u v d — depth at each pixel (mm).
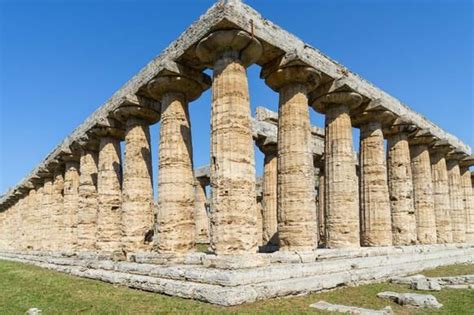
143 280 12375
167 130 15328
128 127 18250
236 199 11961
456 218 27266
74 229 25094
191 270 11250
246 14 12727
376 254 16484
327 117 17438
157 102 18172
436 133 24391
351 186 16578
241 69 12969
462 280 12828
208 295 9727
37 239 32781
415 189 23875
